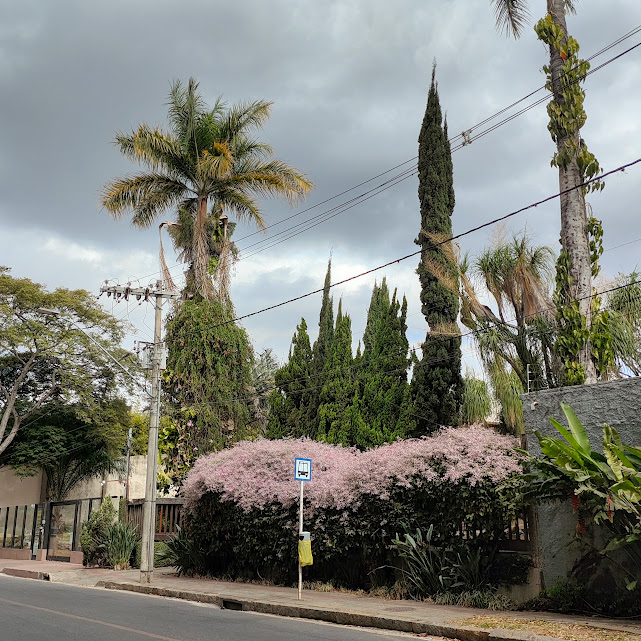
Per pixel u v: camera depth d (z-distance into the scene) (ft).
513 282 54.60
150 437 62.49
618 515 33.42
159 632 33.12
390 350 74.49
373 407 72.84
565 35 50.16
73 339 99.14
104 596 51.31
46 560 97.71
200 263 90.79
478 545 42.57
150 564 59.57
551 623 32.86
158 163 89.92
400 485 45.80
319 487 51.37
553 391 40.98
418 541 44.60
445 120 65.72
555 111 48.26
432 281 61.00
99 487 106.73
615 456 32.27
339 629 35.68
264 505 56.03
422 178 63.77
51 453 102.32
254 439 90.17
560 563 38.55
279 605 42.98
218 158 87.40
